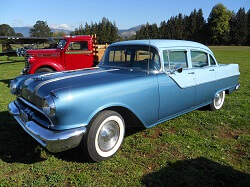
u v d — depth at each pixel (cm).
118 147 357
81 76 362
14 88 398
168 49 419
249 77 1114
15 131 438
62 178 298
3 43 1906
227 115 543
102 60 475
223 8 7681
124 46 440
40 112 317
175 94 423
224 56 2652
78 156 353
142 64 409
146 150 373
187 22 8594
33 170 316
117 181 296
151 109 386
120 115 350
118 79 352
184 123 490
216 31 7794
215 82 528
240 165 338
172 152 370
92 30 8012
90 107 308
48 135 292
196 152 371
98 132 325
